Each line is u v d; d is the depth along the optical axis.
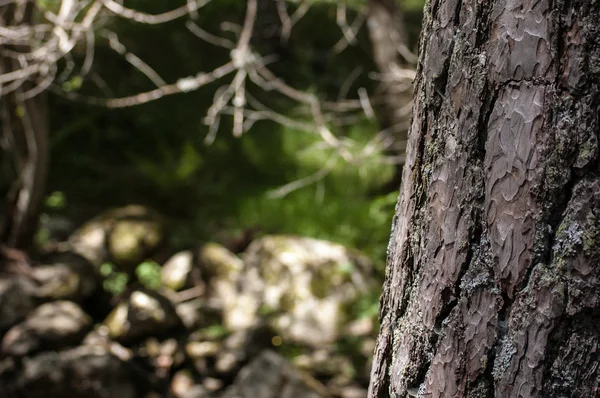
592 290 0.91
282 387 4.73
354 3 6.48
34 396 4.48
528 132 0.94
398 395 1.10
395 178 6.58
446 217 1.01
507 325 0.97
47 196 7.36
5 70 4.87
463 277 1.00
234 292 5.62
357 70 7.00
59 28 4.49
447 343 1.01
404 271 1.10
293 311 5.39
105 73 8.28
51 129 7.91
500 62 0.96
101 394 4.56
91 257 5.60
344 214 6.97
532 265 0.94
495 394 0.98
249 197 7.44
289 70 9.54
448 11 1.02
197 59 8.98
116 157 8.23
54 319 4.91
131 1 8.77
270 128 8.58
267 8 9.55
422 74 1.07
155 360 4.99
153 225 6.11
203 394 4.78
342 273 5.61
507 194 0.95
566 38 0.92
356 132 8.19
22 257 5.37
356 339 5.20
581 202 0.92
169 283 5.68
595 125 0.92
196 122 8.53
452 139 1.01
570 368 0.93
